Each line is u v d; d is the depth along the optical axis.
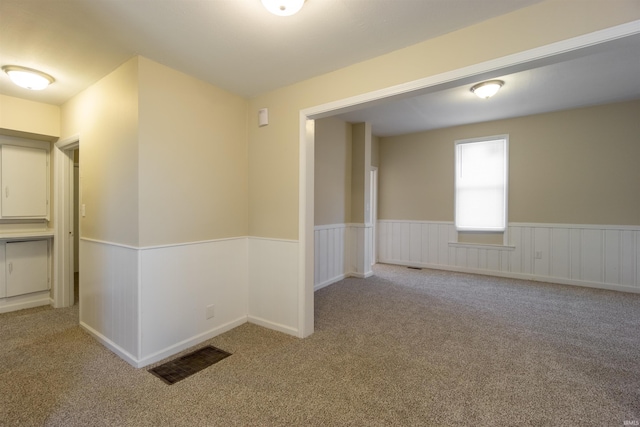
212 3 1.71
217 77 2.65
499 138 5.02
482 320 3.16
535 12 1.72
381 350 2.51
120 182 2.42
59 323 3.08
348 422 1.68
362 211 5.09
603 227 4.32
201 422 1.68
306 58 2.34
